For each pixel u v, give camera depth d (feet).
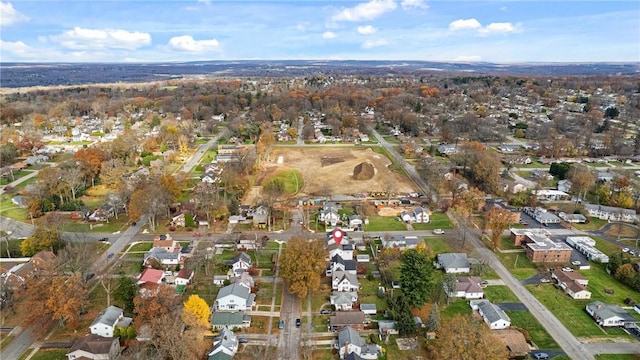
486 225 437.99
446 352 230.48
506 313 297.33
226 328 266.77
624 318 284.00
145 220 449.89
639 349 263.49
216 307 296.30
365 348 253.24
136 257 369.50
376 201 511.81
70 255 336.90
